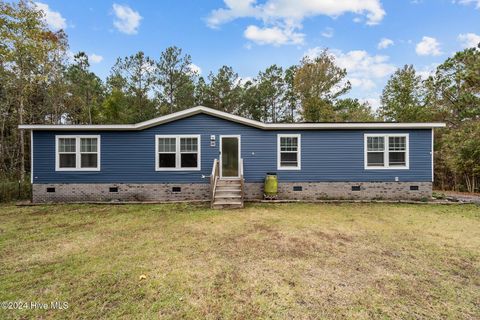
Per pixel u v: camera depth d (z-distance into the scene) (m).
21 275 3.74
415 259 4.35
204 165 10.38
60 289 3.35
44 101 17.81
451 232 5.91
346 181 10.34
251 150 10.43
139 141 10.30
